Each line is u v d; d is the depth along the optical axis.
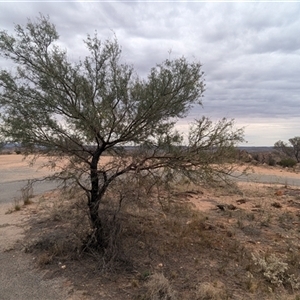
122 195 5.30
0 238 6.27
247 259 5.39
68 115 4.98
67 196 7.56
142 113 4.93
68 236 5.95
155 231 6.39
